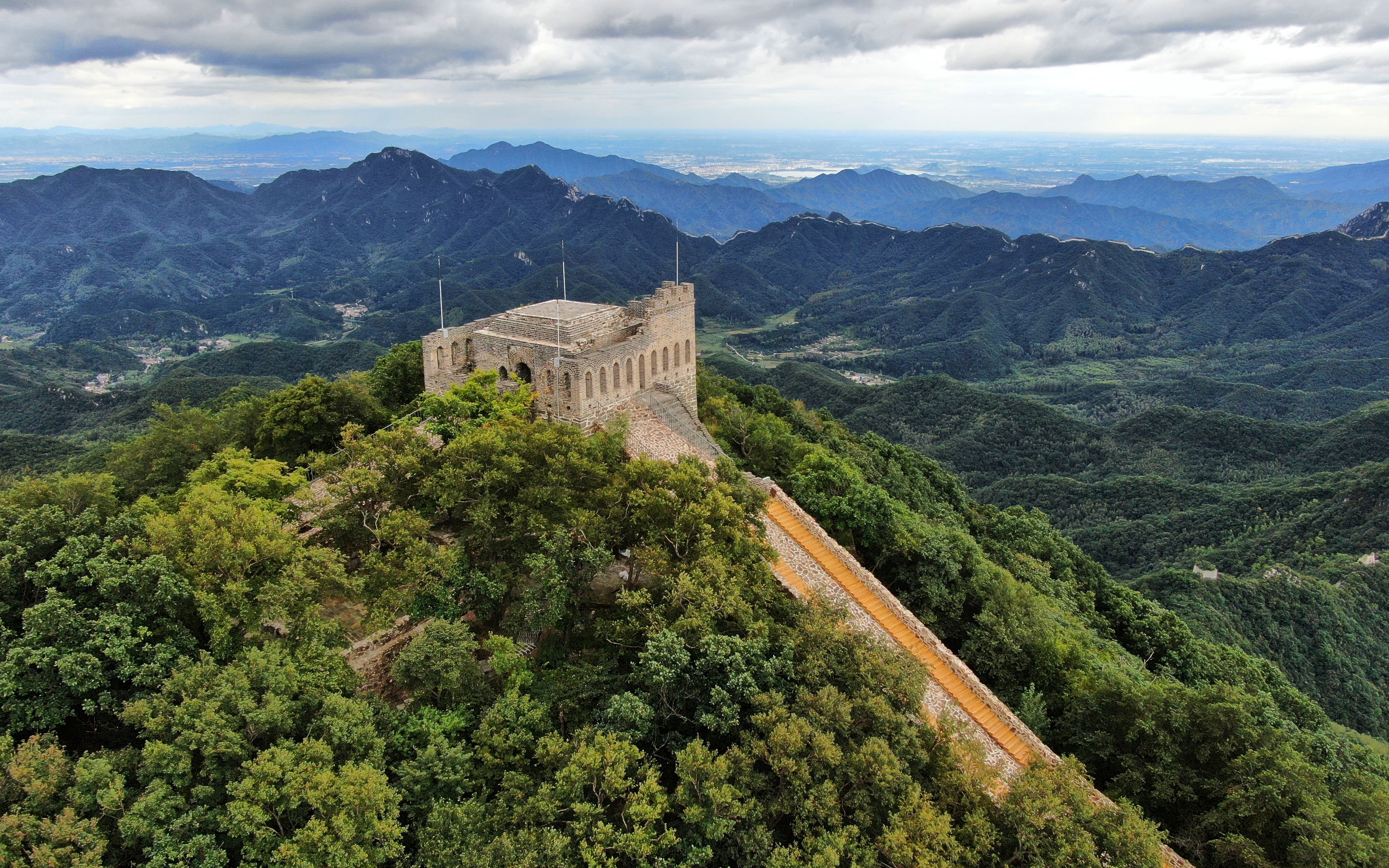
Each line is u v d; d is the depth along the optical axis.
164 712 27.59
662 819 27.88
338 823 25.19
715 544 38.94
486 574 39.28
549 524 40.06
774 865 26.47
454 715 32.31
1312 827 33.53
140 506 40.94
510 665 35.59
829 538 52.62
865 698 32.06
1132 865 30.03
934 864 26.86
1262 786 35.72
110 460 70.94
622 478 43.28
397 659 33.78
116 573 30.75
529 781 29.11
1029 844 29.55
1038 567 75.06
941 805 31.42
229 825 25.47
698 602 35.09
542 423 46.19
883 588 49.66
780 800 29.06
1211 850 37.22
